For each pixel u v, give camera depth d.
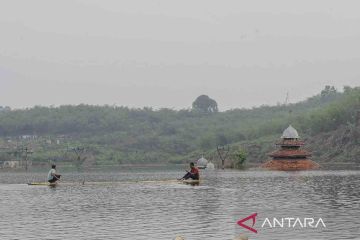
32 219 141.00
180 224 126.38
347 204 163.38
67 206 173.00
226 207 161.00
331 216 135.62
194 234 112.62
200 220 132.88
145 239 107.94
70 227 125.38
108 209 162.00
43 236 113.50
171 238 108.69
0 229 123.69
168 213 148.38
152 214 146.88
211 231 116.19
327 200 176.38
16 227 126.62
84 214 150.25
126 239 108.19
